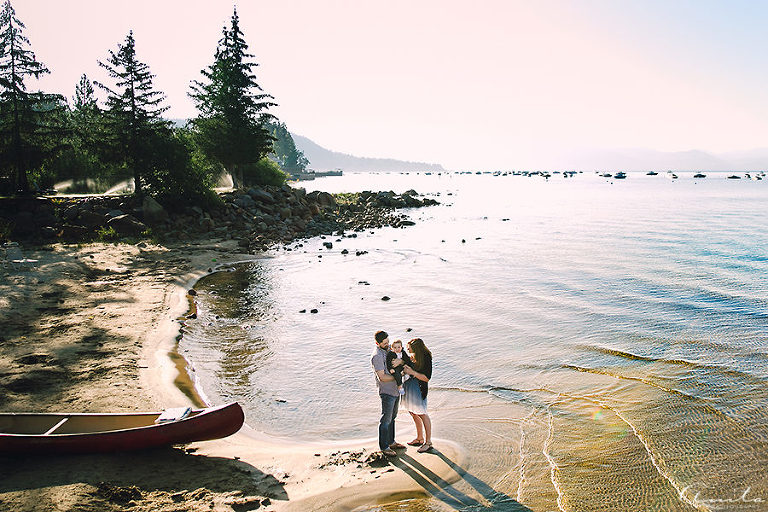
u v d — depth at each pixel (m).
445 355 12.54
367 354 12.66
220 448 8.05
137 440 7.27
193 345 13.08
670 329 14.05
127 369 10.90
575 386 10.47
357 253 27.91
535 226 42.16
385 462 7.58
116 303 16.23
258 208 38.84
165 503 6.18
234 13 48.34
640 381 10.53
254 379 11.05
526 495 6.65
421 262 25.58
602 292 18.56
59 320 14.06
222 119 46.66
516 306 16.89
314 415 9.45
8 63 29.80
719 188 116.06
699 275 21.28
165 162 33.72
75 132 33.12
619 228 39.81
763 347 12.35
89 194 36.28
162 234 30.23
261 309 16.77
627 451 7.75
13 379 9.95
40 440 7.08
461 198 83.44
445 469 7.33
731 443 7.83
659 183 153.38
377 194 63.88
